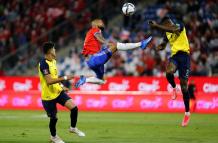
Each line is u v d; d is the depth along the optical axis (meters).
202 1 62.78
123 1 66.69
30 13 70.94
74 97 55.00
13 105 56.69
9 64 63.38
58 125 37.19
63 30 65.62
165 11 63.06
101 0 67.62
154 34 60.53
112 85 55.28
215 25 60.41
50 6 70.38
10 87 59.38
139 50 59.72
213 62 56.06
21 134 30.98
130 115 47.38
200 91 52.44
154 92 52.72
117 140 27.86
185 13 62.41
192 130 33.22
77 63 62.97
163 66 57.59
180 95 51.25
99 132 32.28
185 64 31.72
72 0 69.88
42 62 25.20
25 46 63.75
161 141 27.28
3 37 68.94
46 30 68.62
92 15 66.62
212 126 36.03
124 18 64.88
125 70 59.72
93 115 47.38
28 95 56.22
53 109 25.83
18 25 70.12
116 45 27.70
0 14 72.19
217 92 51.34
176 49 31.77
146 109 52.44
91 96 54.53
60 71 63.53
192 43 58.59
